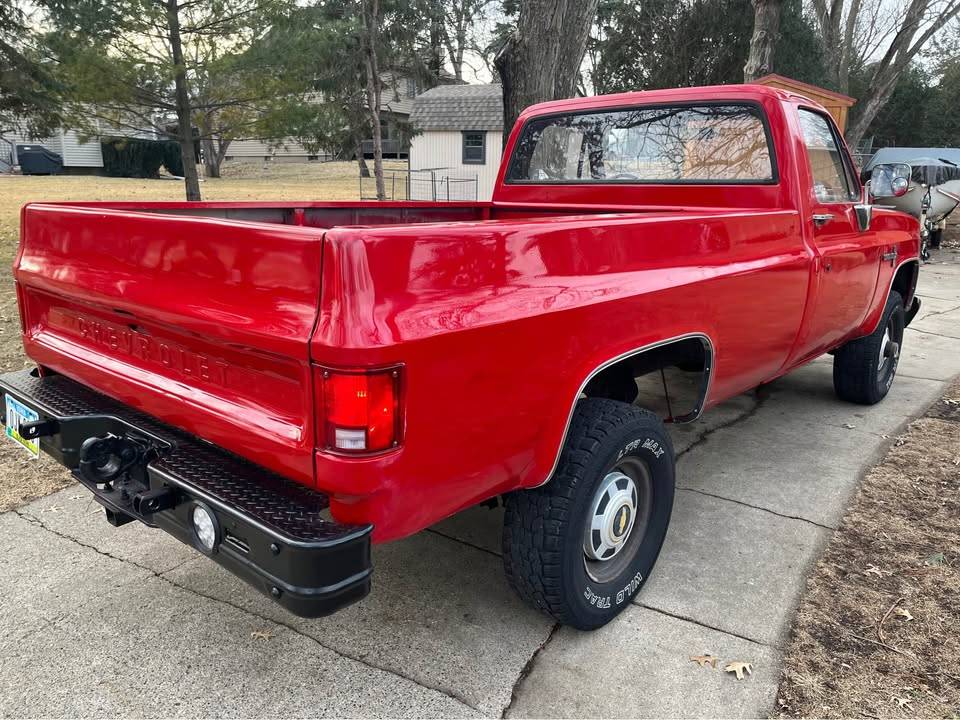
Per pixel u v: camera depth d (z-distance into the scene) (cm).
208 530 206
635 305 254
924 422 496
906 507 373
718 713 235
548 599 254
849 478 408
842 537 343
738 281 309
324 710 234
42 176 3575
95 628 271
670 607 289
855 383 513
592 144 433
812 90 1580
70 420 256
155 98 1214
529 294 220
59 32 1069
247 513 196
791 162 363
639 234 262
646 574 290
